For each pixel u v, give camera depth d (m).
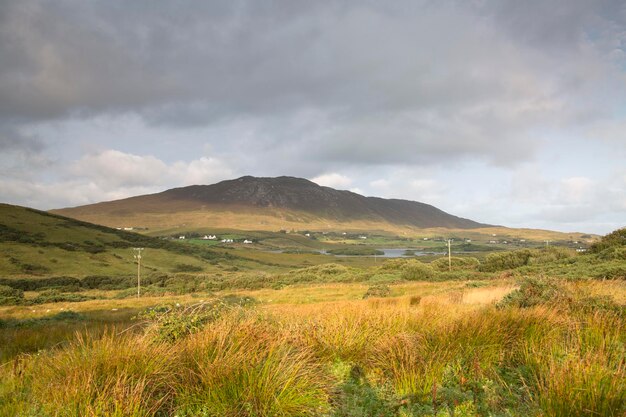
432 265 61.22
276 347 5.22
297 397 4.39
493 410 4.28
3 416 4.18
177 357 4.91
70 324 17.00
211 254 154.62
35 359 6.29
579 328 6.29
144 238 152.38
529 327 6.59
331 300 31.39
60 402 4.12
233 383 4.36
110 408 3.92
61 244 121.31
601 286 11.87
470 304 13.80
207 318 6.48
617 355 5.16
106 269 109.06
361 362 5.92
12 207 147.00
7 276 88.62
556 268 33.06
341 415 4.33
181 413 4.14
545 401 4.06
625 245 33.19
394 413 4.39
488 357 5.69
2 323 16.86
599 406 3.89
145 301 43.16
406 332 6.44
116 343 5.16
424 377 5.04
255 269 141.50
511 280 28.58
